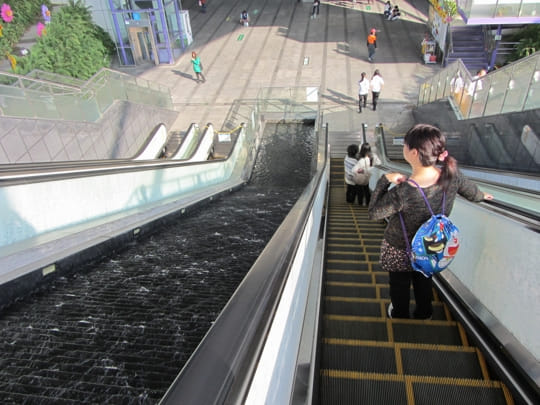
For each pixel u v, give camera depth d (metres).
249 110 15.17
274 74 18.03
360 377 1.98
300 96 15.73
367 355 2.19
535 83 6.25
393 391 1.91
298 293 1.89
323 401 1.88
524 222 1.94
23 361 1.83
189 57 20.47
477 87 8.85
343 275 3.58
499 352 2.03
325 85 16.84
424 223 1.93
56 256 2.98
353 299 2.92
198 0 27.38
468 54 16.86
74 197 4.30
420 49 19.53
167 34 18.89
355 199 8.47
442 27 17.78
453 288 2.70
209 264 3.37
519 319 1.90
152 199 6.22
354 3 26.30
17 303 2.51
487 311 2.24
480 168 6.95
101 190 4.79
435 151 1.81
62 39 16.45
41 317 2.32
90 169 4.61
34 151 7.34
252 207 6.71
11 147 6.86
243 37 22.33
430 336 2.40
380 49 19.81
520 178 5.70
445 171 1.87
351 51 19.81
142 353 1.90
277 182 11.41
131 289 2.77
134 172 5.59
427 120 12.62
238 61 19.58
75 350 1.92
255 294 1.11
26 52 15.55
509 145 7.05
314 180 4.81
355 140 13.32
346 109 15.09
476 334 2.22
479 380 1.93
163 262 3.42
